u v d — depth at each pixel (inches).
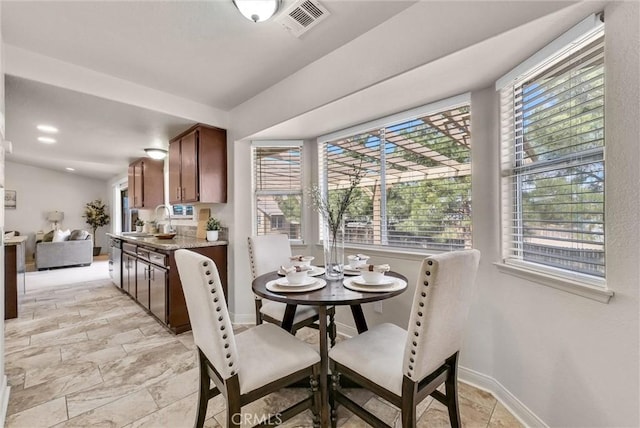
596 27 46.6
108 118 111.9
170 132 131.1
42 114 106.7
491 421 62.4
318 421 58.6
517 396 64.2
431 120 86.3
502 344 68.7
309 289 64.7
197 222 150.0
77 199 317.4
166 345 99.1
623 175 42.8
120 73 91.0
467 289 51.6
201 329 51.4
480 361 74.0
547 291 56.9
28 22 66.3
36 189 295.4
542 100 60.4
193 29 69.5
